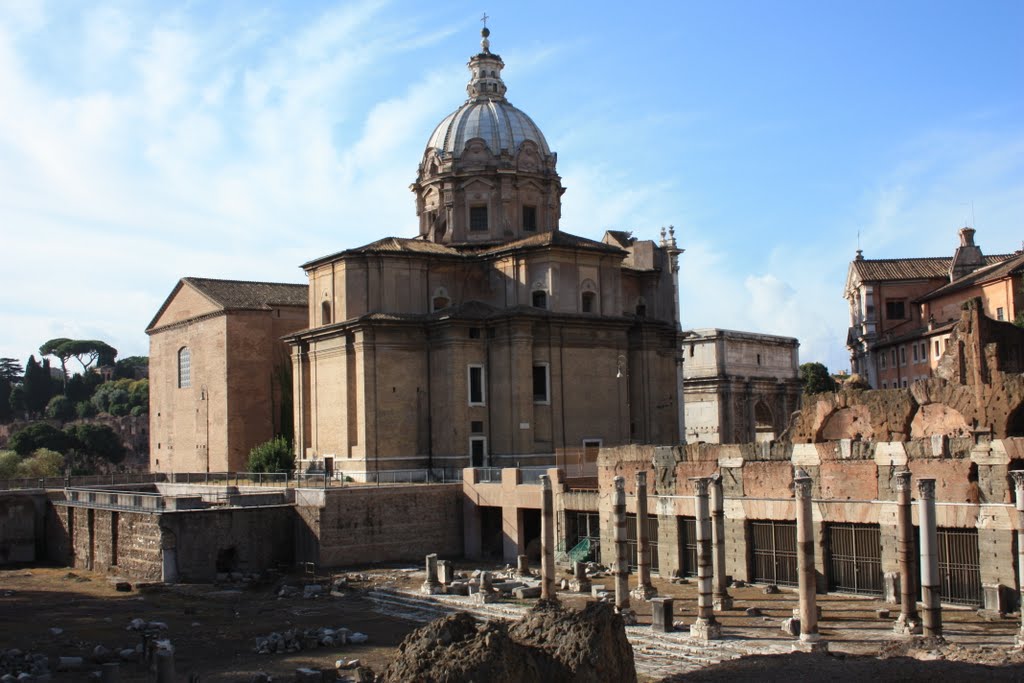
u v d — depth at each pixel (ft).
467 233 280.10
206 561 212.43
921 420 169.17
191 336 323.57
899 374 324.19
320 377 260.01
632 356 271.90
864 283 344.90
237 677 129.39
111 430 542.16
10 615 179.32
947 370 181.68
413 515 224.12
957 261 328.29
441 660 93.56
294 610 177.88
